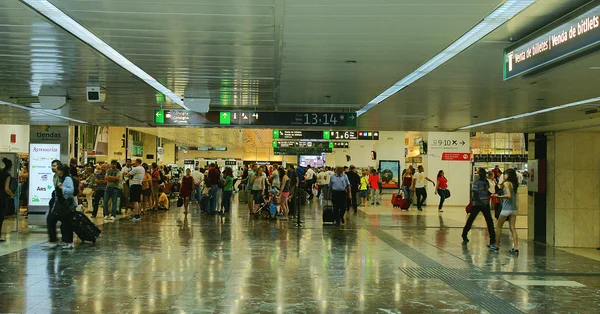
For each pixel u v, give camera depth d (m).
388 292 7.96
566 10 5.83
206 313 6.66
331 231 15.33
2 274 8.84
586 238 14.48
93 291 7.73
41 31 7.09
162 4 5.84
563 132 14.74
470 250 12.33
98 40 7.56
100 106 14.77
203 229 15.41
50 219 12.02
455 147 27.00
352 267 9.86
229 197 20.80
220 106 14.43
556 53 5.76
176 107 14.88
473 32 6.77
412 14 6.03
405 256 11.23
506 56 7.16
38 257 10.45
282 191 18.48
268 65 9.01
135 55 8.36
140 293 7.64
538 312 7.10
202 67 9.21
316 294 7.74
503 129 18.62
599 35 4.95
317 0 5.57
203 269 9.43
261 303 7.18
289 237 13.89
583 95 10.54
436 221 18.73
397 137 36.34
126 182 19.78
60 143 15.23
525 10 5.85
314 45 7.56
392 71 9.35
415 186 23.62
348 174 22.34
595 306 7.46
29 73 10.04
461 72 9.30
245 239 13.38
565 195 14.57
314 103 13.63
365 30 6.74
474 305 7.35
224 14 6.18
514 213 12.16
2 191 11.88
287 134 25.47
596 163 14.69
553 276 9.60
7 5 5.98
